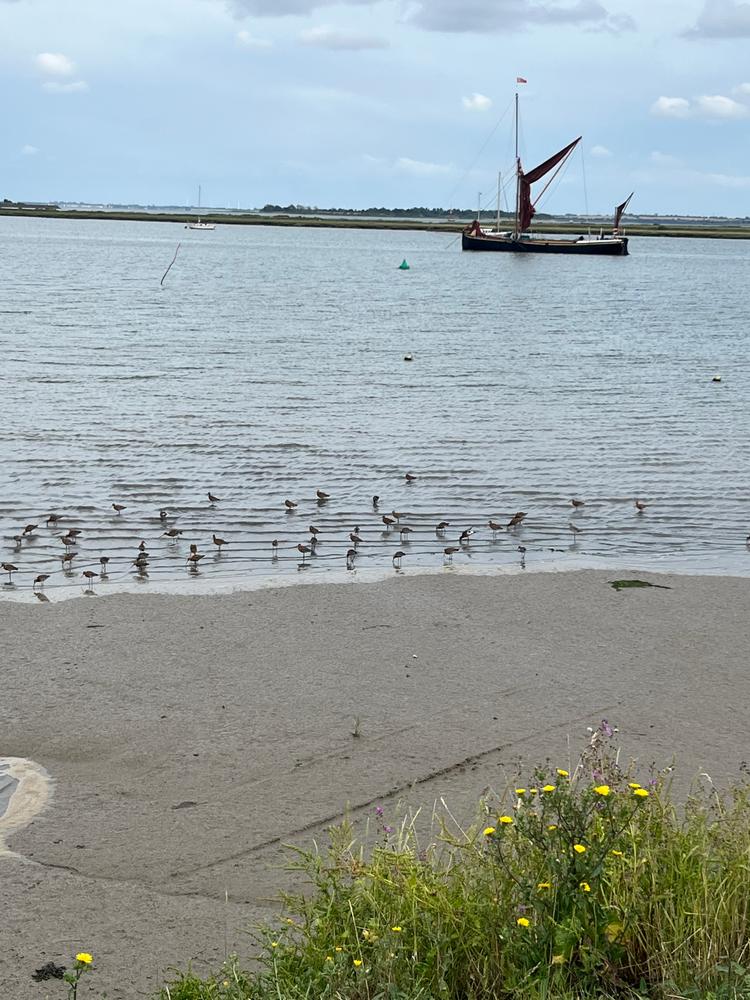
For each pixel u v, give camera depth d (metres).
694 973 4.86
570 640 11.00
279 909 6.05
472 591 12.66
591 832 5.38
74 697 9.25
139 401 26.42
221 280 79.62
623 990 4.87
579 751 8.30
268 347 39.00
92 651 10.37
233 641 10.74
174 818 7.20
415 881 5.20
